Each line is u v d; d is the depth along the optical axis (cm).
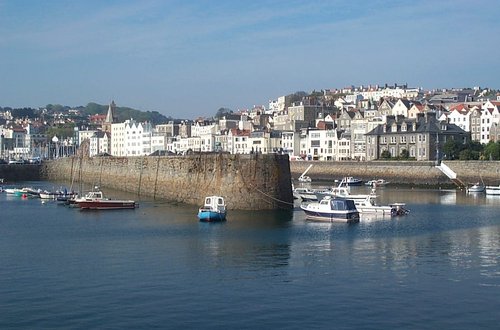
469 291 5444
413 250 7194
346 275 5969
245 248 7294
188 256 6819
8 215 10769
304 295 5297
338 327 4541
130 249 7238
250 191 10962
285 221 9631
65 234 8419
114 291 5375
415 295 5316
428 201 13462
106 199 11850
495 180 17388
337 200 9781
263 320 4675
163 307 4950
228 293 5338
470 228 8981
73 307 4931
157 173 13875
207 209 9806
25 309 4878
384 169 19800
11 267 6269
